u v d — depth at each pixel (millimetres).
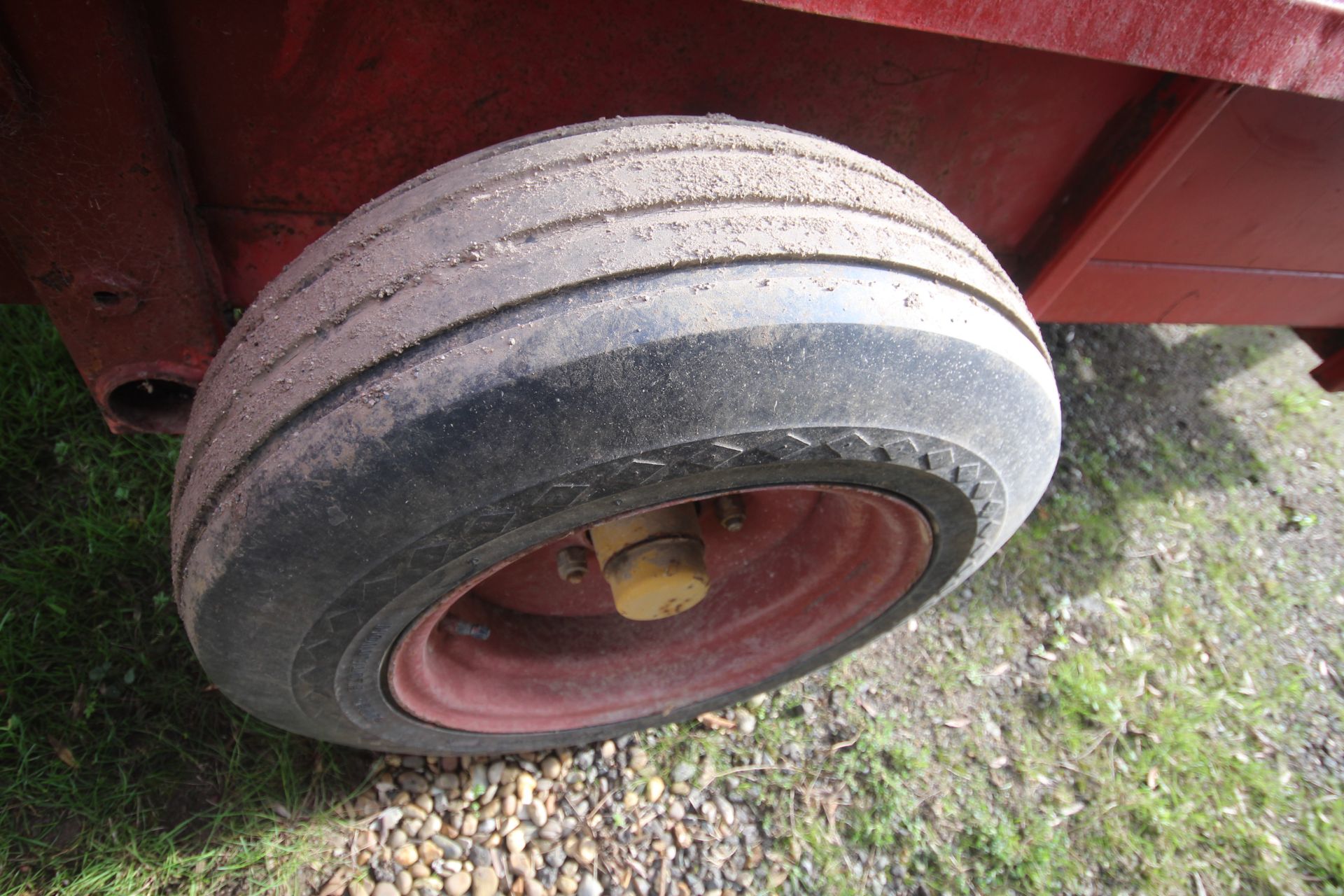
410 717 1868
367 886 2094
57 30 1141
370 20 1271
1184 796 2557
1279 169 1885
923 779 2465
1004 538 1891
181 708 2248
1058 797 2500
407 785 2236
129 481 2562
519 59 1378
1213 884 2418
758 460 1300
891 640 2713
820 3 1147
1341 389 2994
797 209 1245
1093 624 2893
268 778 2186
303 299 1275
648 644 2252
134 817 2086
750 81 1498
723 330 1146
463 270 1181
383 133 1432
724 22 1396
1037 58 1558
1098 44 1274
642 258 1159
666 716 2301
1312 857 2502
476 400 1124
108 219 1363
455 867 2158
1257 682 2865
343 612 1370
